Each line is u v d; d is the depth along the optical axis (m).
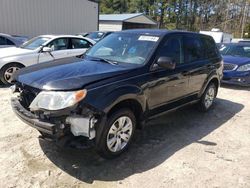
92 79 3.37
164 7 55.09
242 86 9.21
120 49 4.47
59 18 18.36
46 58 8.02
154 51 4.21
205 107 5.95
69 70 3.68
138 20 34.12
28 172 3.33
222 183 3.35
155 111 4.33
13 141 4.07
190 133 4.80
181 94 4.88
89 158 3.72
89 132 3.21
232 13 59.19
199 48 5.46
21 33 16.25
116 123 3.62
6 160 3.55
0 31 15.21
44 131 3.20
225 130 5.04
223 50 10.23
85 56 4.66
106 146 3.53
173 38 4.67
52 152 3.80
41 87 3.25
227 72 8.66
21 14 16.03
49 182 3.17
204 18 60.34
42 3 17.06
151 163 3.70
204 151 4.12
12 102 3.76
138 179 3.33
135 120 3.95
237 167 3.73
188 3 57.50
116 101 3.43
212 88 6.07
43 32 17.48
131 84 3.70
